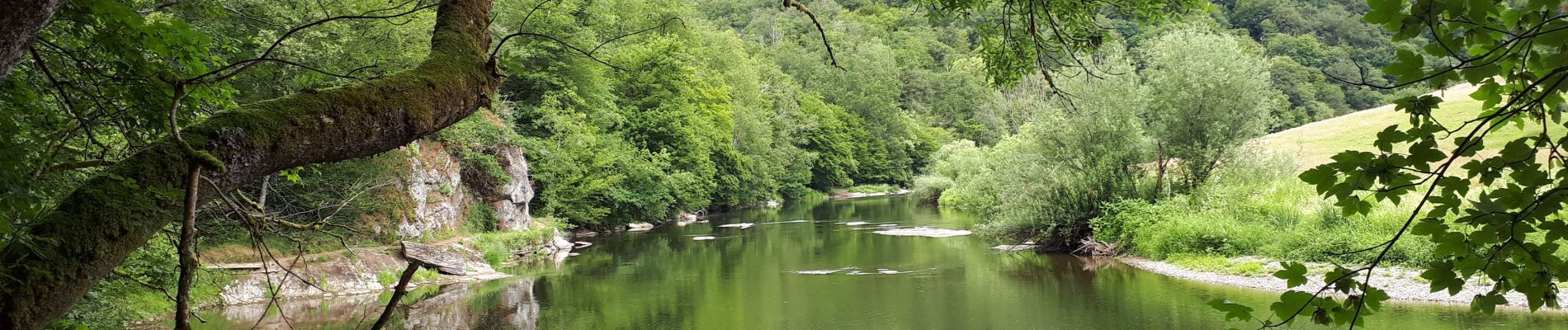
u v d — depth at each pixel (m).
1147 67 22.16
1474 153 1.97
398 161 19.89
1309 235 16.09
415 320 13.62
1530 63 1.91
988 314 13.68
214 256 15.27
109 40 3.86
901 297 15.37
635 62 38.62
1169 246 18.33
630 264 21.25
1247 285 14.84
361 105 2.54
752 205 49.28
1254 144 21.64
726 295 16.02
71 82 4.10
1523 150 1.91
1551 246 1.95
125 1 3.99
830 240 26.00
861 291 16.12
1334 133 40.34
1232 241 17.44
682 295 16.23
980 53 5.80
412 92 2.65
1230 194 19.77
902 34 103.50
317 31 15.25
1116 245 19.89
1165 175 21.50
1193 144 20.95
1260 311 12.64
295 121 2.43
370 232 18.25
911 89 85.69
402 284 2.15
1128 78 21.20
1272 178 20.88
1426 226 2.07
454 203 22.58
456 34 2.95
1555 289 1.97
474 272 19.33
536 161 29.11
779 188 53.31
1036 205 21.20
